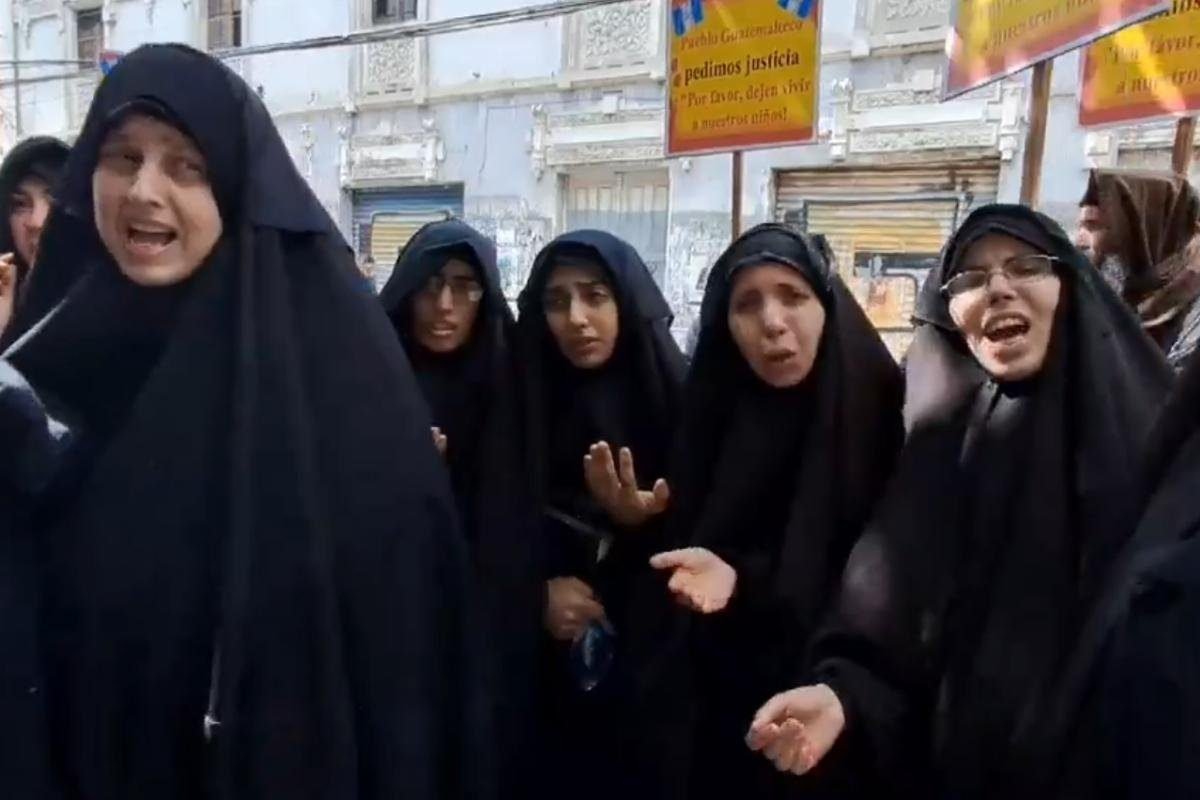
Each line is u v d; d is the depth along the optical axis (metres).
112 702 1.17
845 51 6.55
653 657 1.78
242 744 1.15
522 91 8.09
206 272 1.25
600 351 1.92
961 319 1.35
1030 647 1.22
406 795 1.24
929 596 1.34
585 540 1.90
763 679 1.56
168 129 1.22
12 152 2.17
